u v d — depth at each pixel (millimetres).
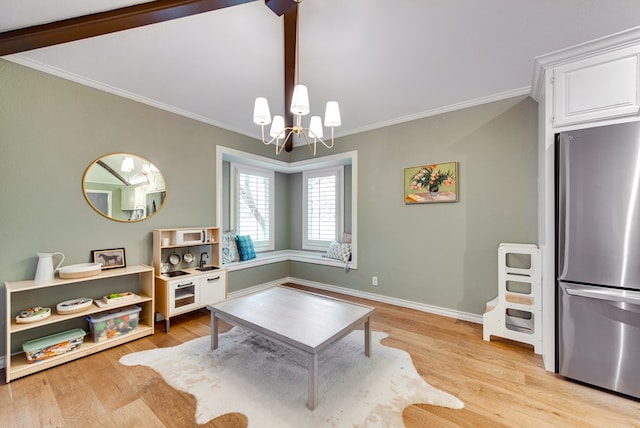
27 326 2002
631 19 1903
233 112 3508
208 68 2744
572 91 1953
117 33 2180
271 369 2078
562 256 1921
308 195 5191
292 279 4828
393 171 3605
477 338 2607
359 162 3930
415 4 2100
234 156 3990
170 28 2234
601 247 1780
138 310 2639
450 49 2449
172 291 2795
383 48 2568
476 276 3006
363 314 2180
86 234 2549
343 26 2385
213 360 2207
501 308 2482
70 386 1861
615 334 1748
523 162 2744
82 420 1559
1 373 1992
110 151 2699
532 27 2121
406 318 3119
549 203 2037
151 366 2111
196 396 1767
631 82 1754
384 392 1808
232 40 2480
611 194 1743
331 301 2518
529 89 2680
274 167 4887
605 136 1755
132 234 2861
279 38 2561
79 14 1851
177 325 2932
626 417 1588
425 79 2846
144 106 2949
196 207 3416
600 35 2055
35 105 2270
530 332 2416
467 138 3057
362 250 3918
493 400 1734
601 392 1804
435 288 3275
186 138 3328
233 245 4207
